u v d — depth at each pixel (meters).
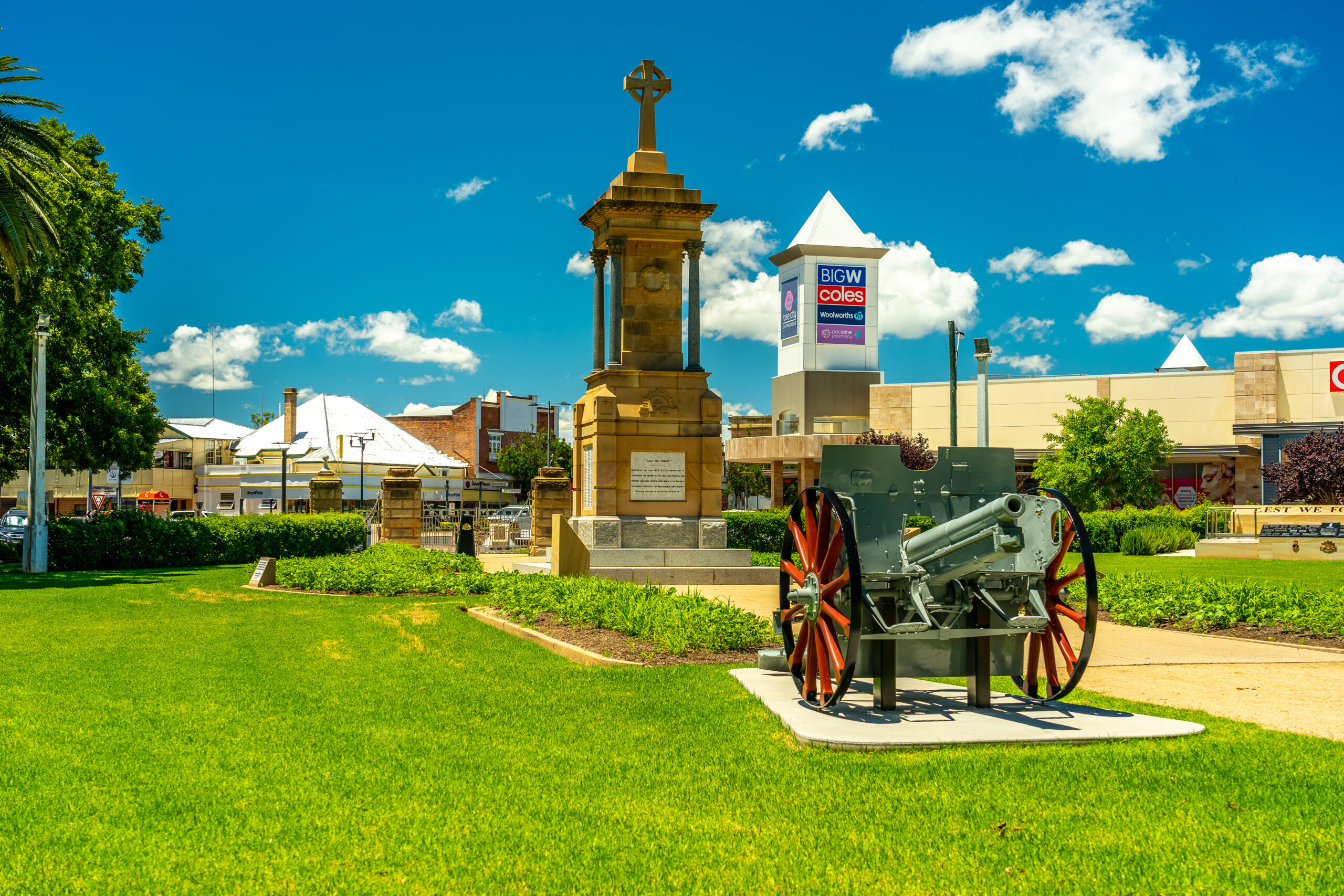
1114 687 8.81
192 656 10.57
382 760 6.32
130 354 31.77
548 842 4.83
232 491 78.94
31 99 21.41
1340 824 5.02
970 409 66.88
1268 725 7.26
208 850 4.75
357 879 4.38
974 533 6.80
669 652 10.23
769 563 21.06
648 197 19.33
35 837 4.89
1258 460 60.28
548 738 6.89
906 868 4.50
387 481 33.81
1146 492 50.22
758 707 7.75
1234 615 12.92
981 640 7.42
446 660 10.26
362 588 17.34
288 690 8.65
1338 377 57.62
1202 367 75.38
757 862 4.57
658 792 5.61
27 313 24.16
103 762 6.27
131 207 30.22
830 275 70.50
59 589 18.27
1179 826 4.99
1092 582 6.95
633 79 20.14
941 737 6.49
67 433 29.89
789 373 72.19
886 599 7.29
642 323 19.64
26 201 21.30
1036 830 4.95
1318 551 29.88
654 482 19.27
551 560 16.64
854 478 7.29
